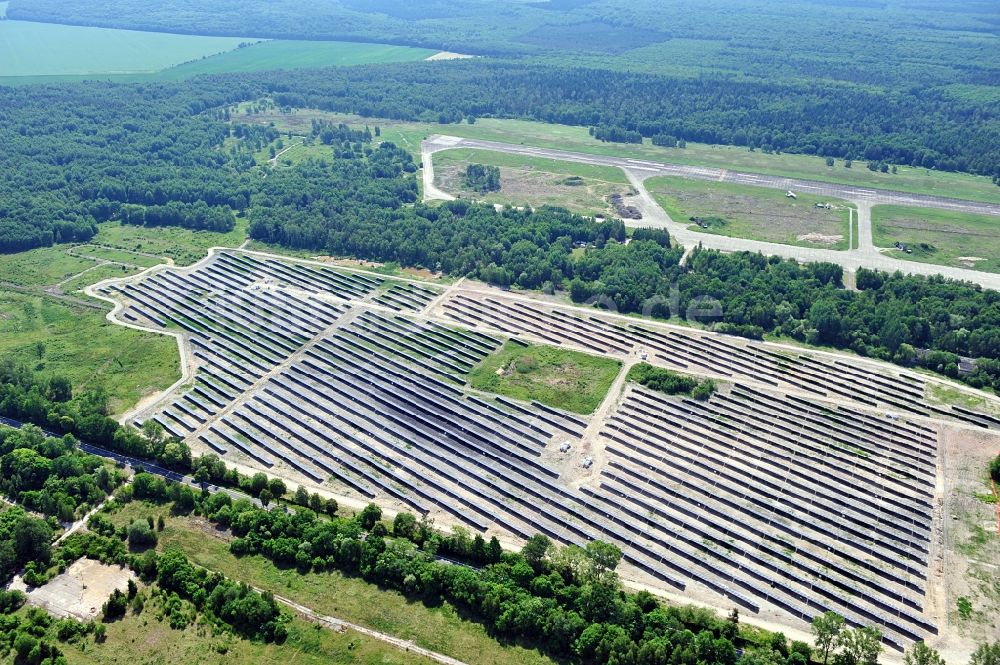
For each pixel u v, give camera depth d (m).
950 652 198.62
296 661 192.12
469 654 193.62
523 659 192.25
